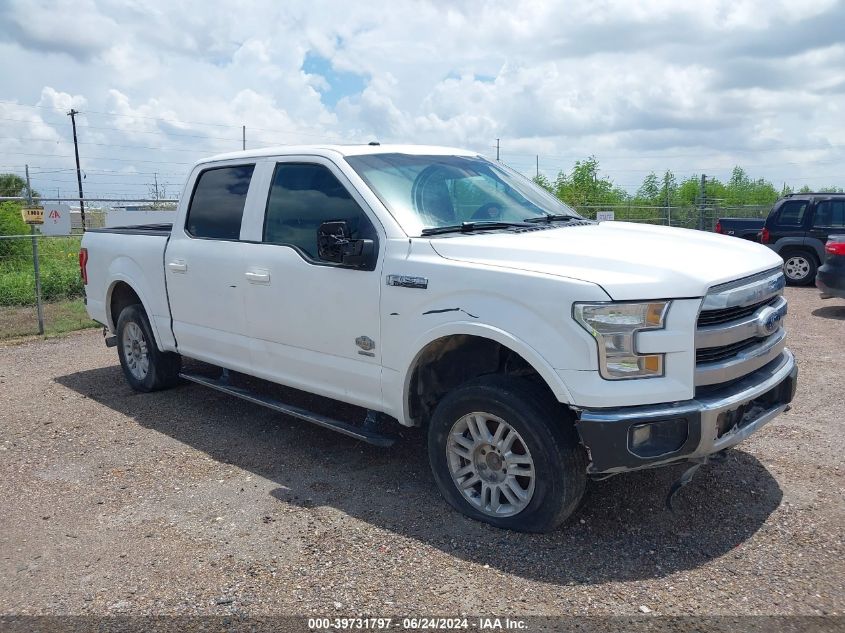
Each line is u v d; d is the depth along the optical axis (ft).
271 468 16.03
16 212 57.11
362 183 14.83
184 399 21.33
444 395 14.39
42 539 13.04
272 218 16.69
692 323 11.33
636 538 12.42
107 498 14.75
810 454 15.99
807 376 22.61
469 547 12.26
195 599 10.97
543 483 11.99
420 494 14.44
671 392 11.32
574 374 11.35
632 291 11.21
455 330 12.67
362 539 12.67
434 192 15.37
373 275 14.12
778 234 47.91
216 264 17.75
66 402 21.65
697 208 75.36
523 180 18.11
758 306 13.07
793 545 12.10
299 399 20.52
